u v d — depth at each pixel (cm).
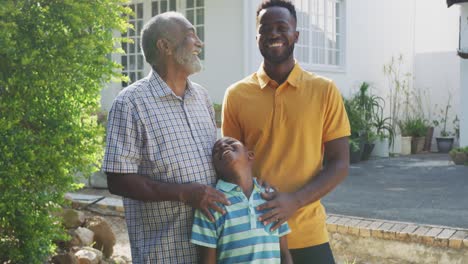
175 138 251
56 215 473
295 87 286
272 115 288
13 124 386
